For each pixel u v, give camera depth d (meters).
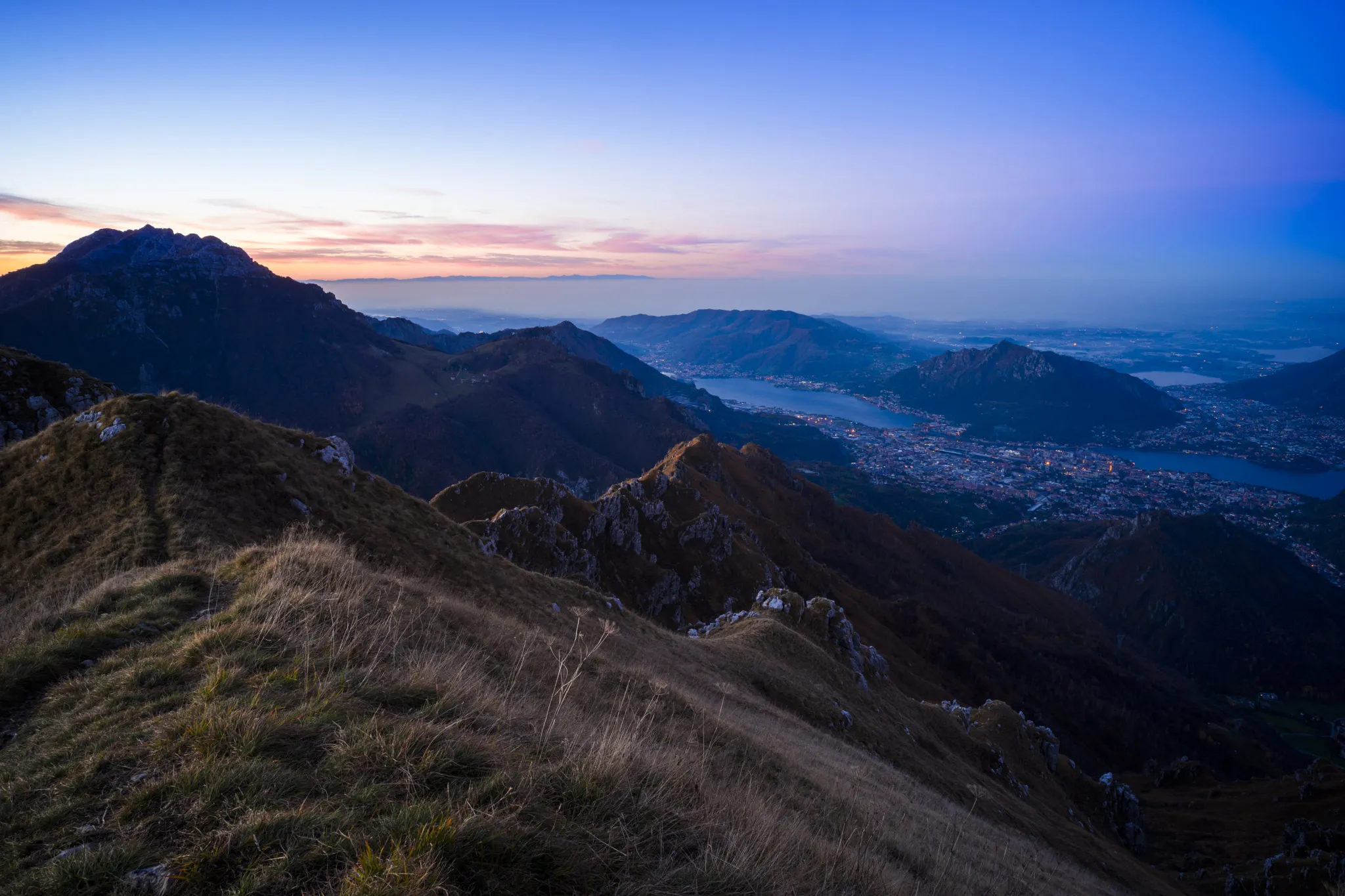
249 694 6.62
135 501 18.02
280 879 4.24
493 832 4.61
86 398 39.34
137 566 15.52
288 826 4.66
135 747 5.86
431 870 4.14
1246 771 116.62
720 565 97.06
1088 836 48.25
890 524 193.12
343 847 4.48
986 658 123.81
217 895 4.20
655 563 90.31
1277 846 62.88
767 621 45.31
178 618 9.65
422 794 5.23
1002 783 48.72
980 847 17.34
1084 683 130.25
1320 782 74.94
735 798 7.78
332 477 25.56
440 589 22.48
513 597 25.77
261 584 10.49
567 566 72.81
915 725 45.47
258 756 5.50
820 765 17.98
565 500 85.69
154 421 21.22
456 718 6.73
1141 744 117.50
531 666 12.52
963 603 163.62
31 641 8.91
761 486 167.50
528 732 7.10
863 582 152.62
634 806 5.73
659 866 5.08
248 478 21.27
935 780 34.44
